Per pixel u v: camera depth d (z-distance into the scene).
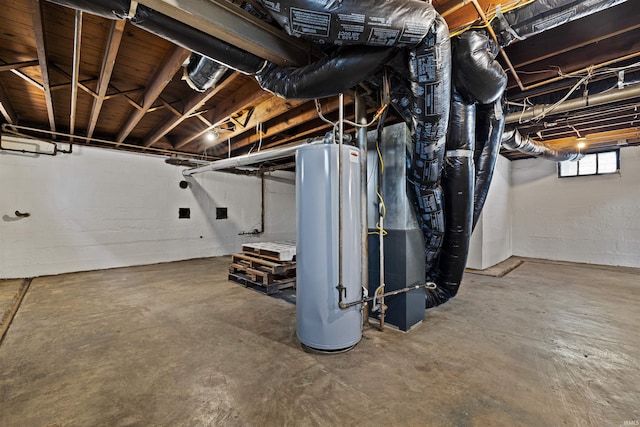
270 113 3.34
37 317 2.72
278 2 1.29
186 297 3.37
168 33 1.50
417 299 2.56
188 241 5.84
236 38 1.59
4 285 3.79
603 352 2.06
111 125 4.26
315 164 2.05
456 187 2.35
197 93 2.94
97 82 2.80
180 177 5.73
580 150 5.04
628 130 4.32
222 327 2.53
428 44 1.56
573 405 1.51
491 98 2.00
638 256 5.03
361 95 2.42
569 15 1.52
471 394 1.60
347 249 2.07
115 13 1.34
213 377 1.77
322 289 2.04
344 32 1.41
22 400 1.55
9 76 2.76
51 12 1.89
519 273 4.65
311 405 1.52
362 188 2.39
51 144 4.41
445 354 2.04
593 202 5.46
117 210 5.01
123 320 2.67
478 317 2.75
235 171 6.42
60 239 4.50
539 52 2.21
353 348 2.13
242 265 3.99
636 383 1.69
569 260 5.72
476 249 4.93
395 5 1.37
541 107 2.88
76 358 1.99
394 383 1.71
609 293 3.53
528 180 6.23
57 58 2.46
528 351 2.08
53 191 4.45
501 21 1.67
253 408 1.50
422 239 2.63
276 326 2.55
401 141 2.44
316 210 2.05
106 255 4.90
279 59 1.82
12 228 4.16
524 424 1.37
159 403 1.53
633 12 1.82
